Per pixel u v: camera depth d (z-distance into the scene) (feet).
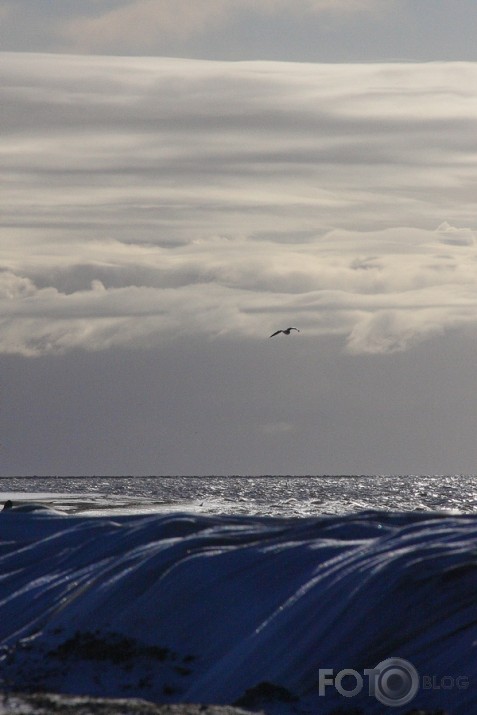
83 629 159.33
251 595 160.15
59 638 158.20
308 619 151.84
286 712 136.87
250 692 140.97
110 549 193.36
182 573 164.96
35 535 225.56
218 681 144.46
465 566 154.10
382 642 146.82
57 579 183.01
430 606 150.20
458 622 147.43
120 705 122.11
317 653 146.41
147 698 142.20
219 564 166.50
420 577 153.28
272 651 147.43
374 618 149.28
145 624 158.10
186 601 160.56
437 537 167.53
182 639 155.22
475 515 196.95
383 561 159.02
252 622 155.33
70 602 167.02
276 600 158.71
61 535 207.51
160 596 161.58
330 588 155.63
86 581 178.29
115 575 172.35
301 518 210.59
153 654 152.46
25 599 176.86
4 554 211.61
